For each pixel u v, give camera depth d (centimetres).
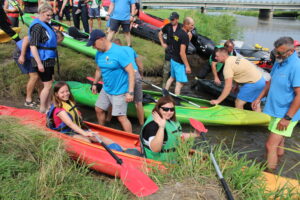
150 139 297
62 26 939
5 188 254
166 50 603
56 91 347
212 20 1680
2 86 557
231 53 583
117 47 374
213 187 271
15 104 523
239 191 270
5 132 312
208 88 673
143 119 482
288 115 315
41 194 257
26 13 920
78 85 580
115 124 496
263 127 505
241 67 464
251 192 269
